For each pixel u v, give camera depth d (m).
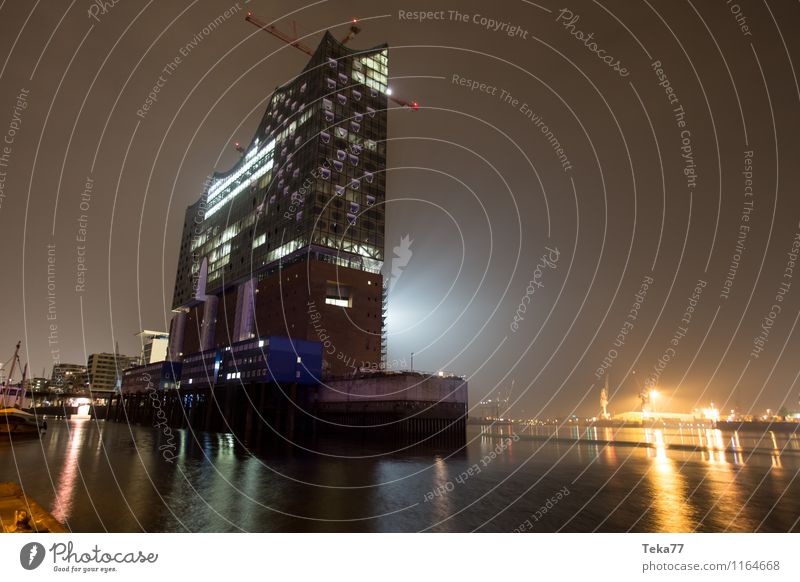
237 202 94.44
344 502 21.00
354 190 74.00
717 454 49.81
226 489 23.23
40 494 21.19
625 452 51.53
